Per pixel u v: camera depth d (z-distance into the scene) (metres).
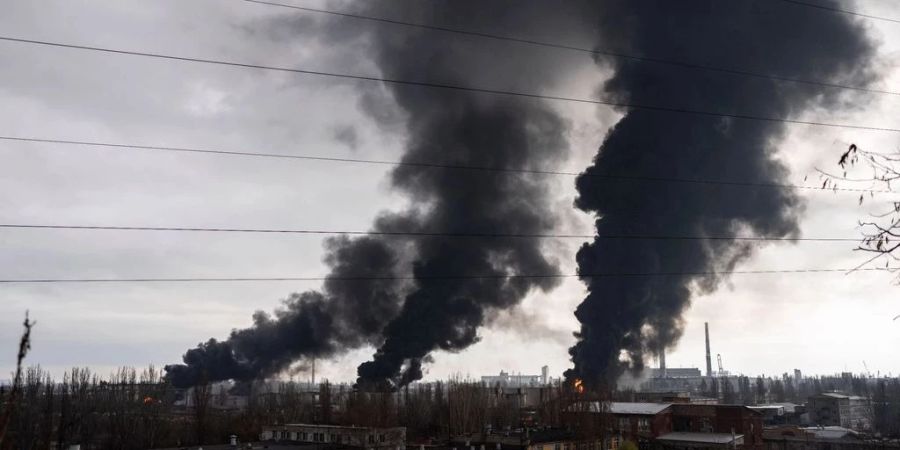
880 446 74.44
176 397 147.25
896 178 10.41
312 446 65.88
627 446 71.56
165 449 67.00
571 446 73.81
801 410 124.94
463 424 92.19
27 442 70.12
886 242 10.27
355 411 94.62
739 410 82.38
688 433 84.81
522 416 102.19
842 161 10.38
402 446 67.69
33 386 79.06
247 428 90.81
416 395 120.19
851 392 192.50
